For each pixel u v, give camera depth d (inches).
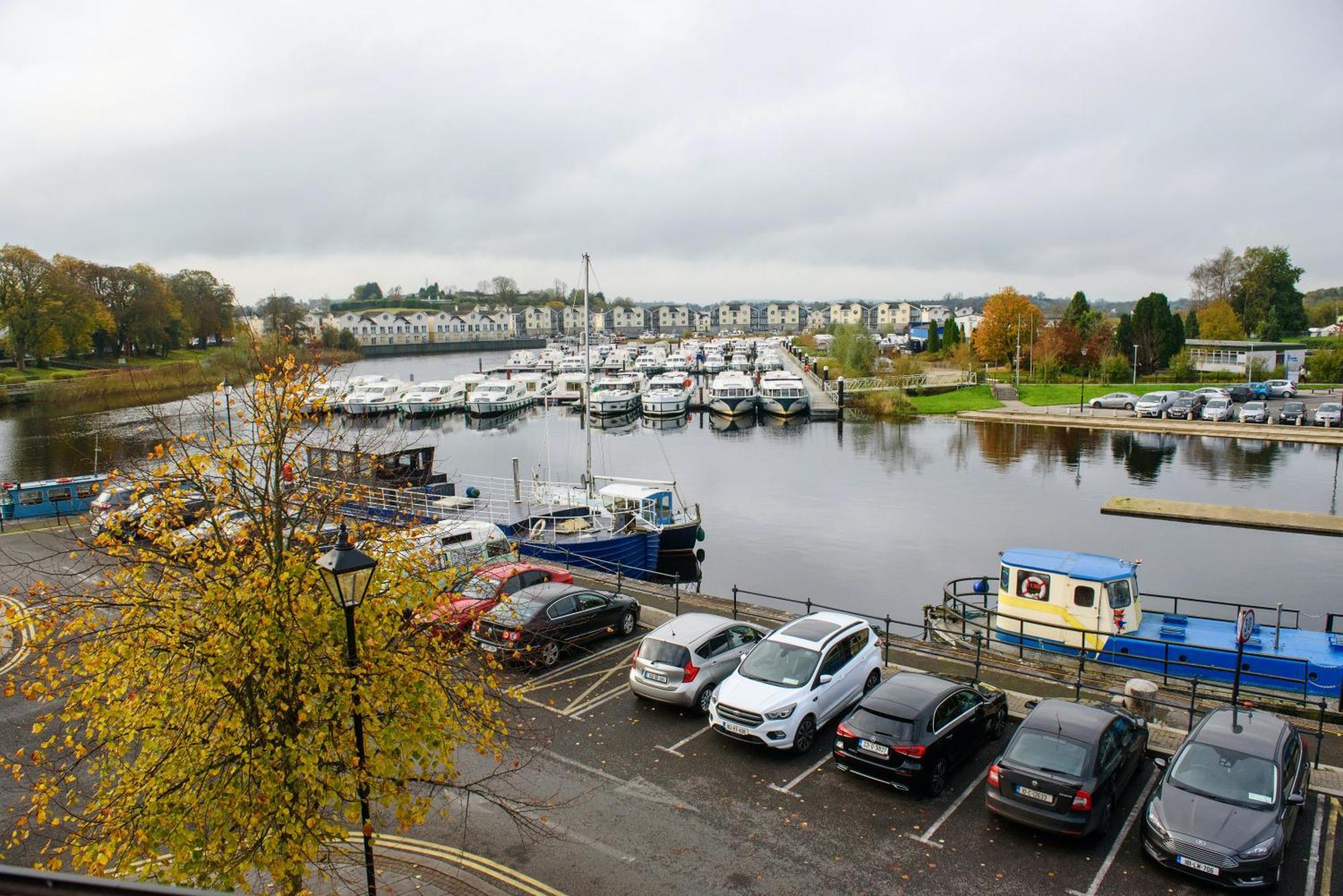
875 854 466.0
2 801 524.4
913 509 1743.4
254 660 337.4
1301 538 1481.3
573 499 1432.1
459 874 448.5
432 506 1332.4
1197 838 428.8
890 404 3319.4
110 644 360.5
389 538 418.9
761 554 1419.8
